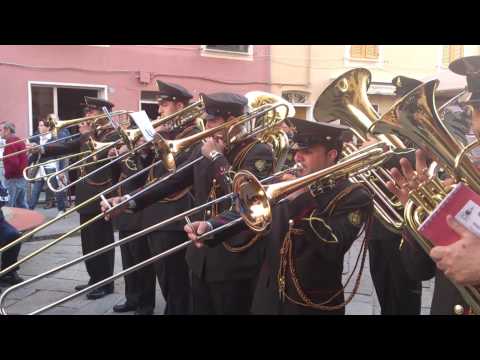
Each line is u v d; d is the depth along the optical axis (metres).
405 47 15.09
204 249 3.01
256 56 13.60
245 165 3.07
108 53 11.64
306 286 2.42
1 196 5.15
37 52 10.80
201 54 12.84
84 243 4.99
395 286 3.70
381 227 3.62
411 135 1.96
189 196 3.83
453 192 1.55
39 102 11.10
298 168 2.63
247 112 3.36
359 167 2.42
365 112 3.19
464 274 1.50
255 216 2.37
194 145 3.52
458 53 15.79
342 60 14.51
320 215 2.37
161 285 3.91
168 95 4.18
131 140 3.85
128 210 3.43
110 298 4.97
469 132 2.31
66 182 7.72
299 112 14.41
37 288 5.22
